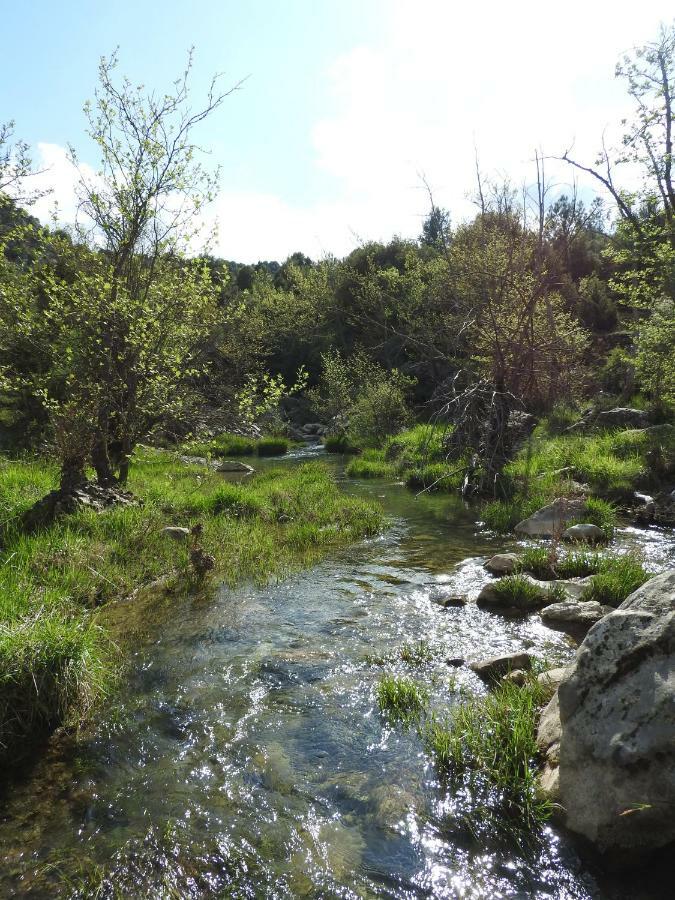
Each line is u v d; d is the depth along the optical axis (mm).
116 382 11398
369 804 3785
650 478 12859
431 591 7652
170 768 4207
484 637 6168
